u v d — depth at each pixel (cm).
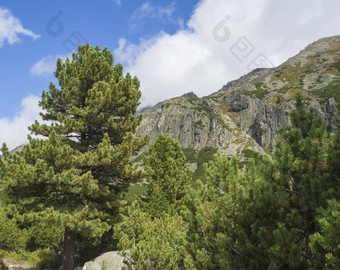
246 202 438
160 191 1631
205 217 503
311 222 352
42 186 1244
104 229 1245
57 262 1576
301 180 374
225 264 407
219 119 11225
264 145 8688
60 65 1578
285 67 13450
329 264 257
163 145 1808
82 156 1284
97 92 1374
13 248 1788
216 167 529
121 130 1501
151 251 788
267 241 350
